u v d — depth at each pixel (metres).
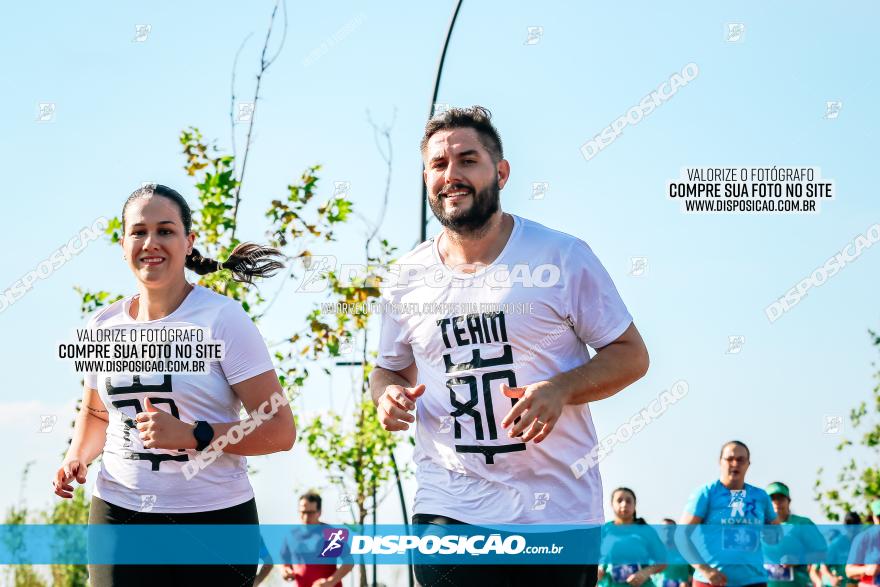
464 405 3.87
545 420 3.56
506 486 3.82
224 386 4.07
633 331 3.96
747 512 7.33
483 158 3.87
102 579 4.01
